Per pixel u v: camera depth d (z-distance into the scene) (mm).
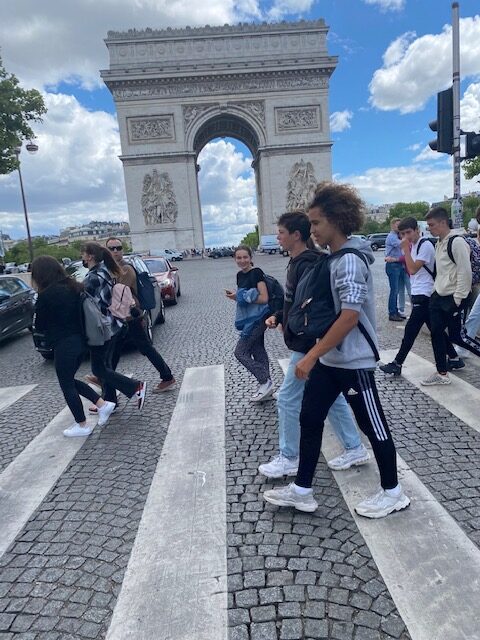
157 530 3357
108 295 5637
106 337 5230
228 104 50750
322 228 2984
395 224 10000
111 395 5789
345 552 2986
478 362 6660
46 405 6535
